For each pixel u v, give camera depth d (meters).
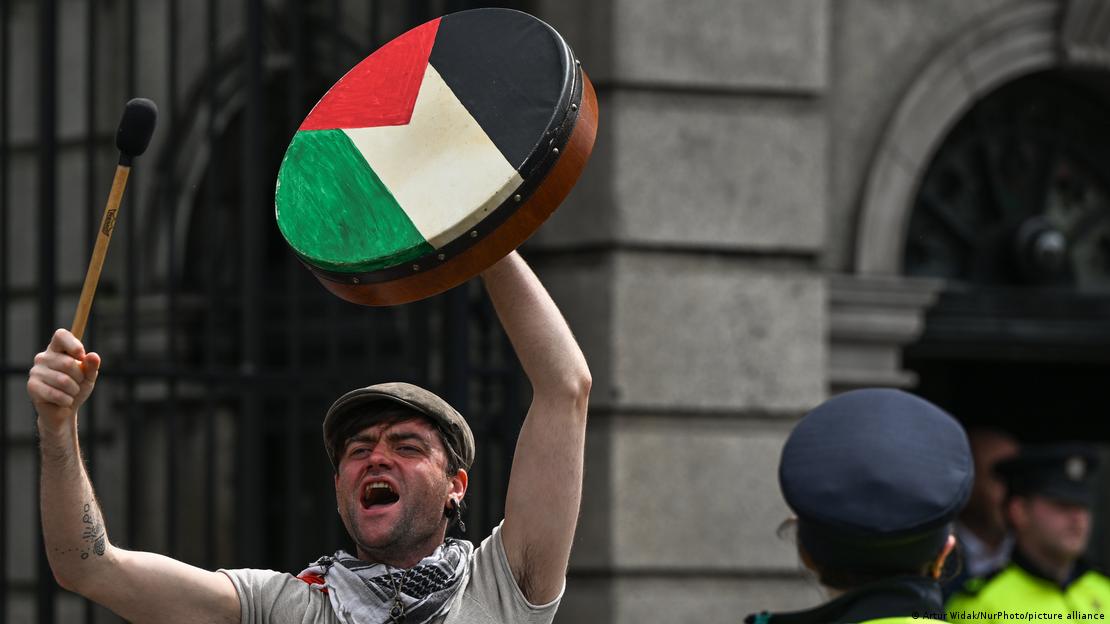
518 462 4.59
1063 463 8.77
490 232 4.17
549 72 4.35
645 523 9.60
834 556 4.20
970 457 4.25
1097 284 11.66
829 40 10.57
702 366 9.76
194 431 11.50
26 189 12.27
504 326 4.57
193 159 11.56
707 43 9.88
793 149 10.03
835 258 10.53
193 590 4.33
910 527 4.09
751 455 9.81
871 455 4.20
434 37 4.57
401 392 4.43
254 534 8.49
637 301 9.66
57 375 3.99
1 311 9.02
